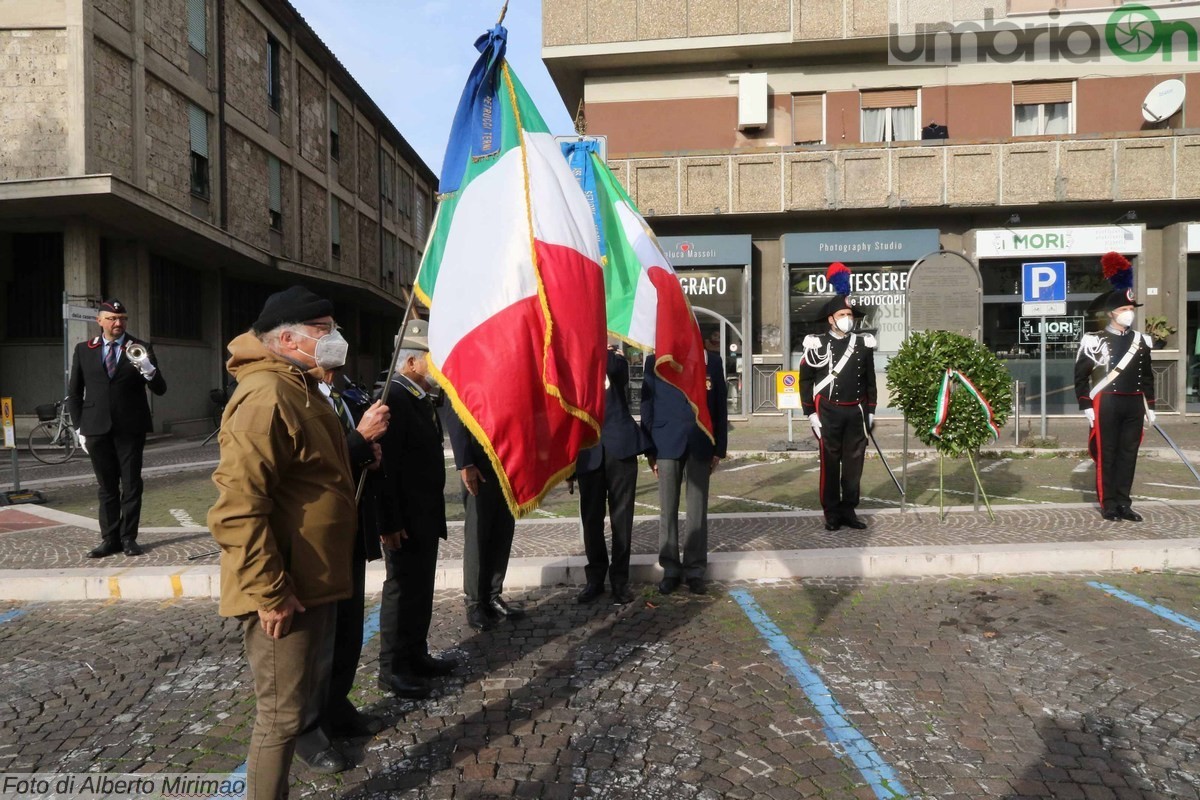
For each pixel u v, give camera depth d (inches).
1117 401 285.9
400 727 147.0
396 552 158.6
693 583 226.2
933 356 294.7
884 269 701.9
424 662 168.7
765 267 719.1
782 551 249.9
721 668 171.8
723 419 233.9
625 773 129.5
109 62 636.1
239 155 842.2
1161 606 207.9
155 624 209.9
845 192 681.0
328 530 107.7
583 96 781.3
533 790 124.9
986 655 176.6
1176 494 345.4
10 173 603.8
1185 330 686.5
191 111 753.6
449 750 138.1
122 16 649.0
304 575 105.4
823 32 687.1
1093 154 668.1
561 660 177.9
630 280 211.9
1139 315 692.1
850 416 277.9
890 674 167.2
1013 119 708.0
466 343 139.7
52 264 678.5
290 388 105.9
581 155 226.4
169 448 641.6
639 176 694.5
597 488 218.1
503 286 141.5
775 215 700.0
